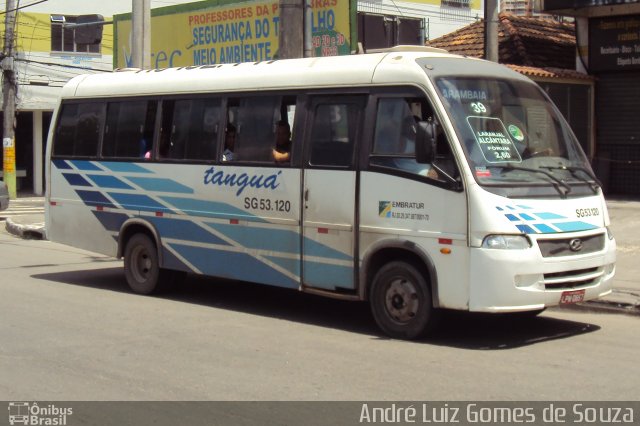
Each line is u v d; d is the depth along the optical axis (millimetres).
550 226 8000
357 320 9516
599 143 20859
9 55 28500
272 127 9578
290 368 7289
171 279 11164
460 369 7277
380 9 27688
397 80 8477
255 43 19688
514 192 7977
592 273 8438
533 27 22500
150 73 11281
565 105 20125
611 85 20562
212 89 10242
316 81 9156
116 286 11883
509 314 9766
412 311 8367
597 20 20391
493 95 8578
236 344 8234
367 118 8664
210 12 20859
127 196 11195
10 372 7133
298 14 13008
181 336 8586
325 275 9023
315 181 9062
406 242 8273
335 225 8883
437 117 8125
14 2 29984
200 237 10305
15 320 9328
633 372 7203
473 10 34500
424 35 25672
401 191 8328
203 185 10234
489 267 7723
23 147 35156
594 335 8781
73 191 11945
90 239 11758
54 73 32250
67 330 8828
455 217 7926
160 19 22391
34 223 20359
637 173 20328
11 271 13344
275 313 9930
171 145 10688
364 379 6930
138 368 7270
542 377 7020
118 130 11391
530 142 8609
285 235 9375
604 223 8711
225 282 12258
